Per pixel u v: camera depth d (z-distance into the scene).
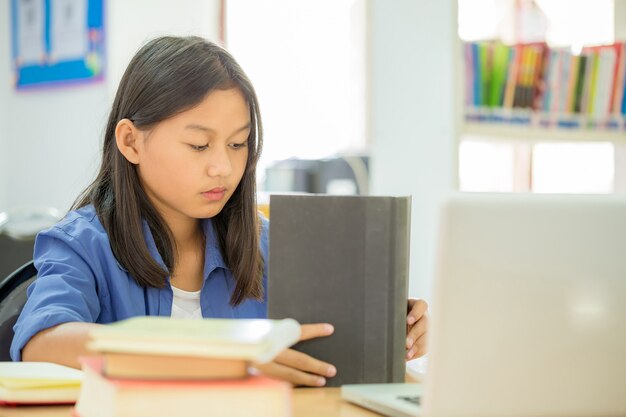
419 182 2.60
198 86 1.34
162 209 1.49
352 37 4.07
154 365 0.77
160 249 1.47
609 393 0.86
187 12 3.89
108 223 1.46
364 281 1.08
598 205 0.83
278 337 0.79
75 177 3.90
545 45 2.62
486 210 0.80
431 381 0.81
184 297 1.49
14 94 4.32
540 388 0.84
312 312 1.08
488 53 2.52
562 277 0.83
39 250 1.45
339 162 3.64
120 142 1.43
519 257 0.81
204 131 1.35
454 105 2.47
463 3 3.80
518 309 0.82
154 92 1.36
